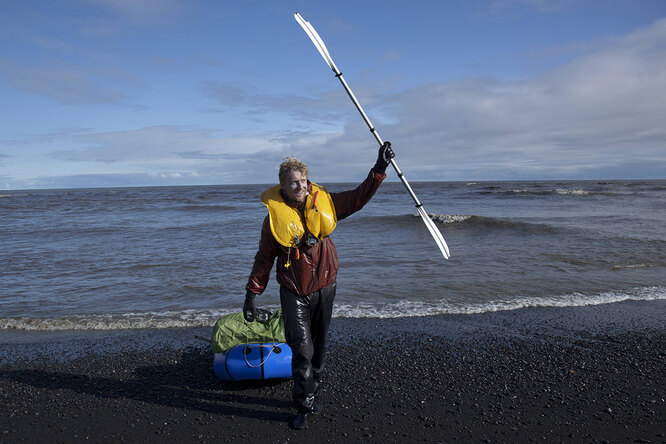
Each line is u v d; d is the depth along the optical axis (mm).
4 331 5285
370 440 2777
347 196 2857
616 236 12281
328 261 2900
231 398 3412
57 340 4934
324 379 3764
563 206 26516
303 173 2721
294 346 2893
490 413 3125
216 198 48688
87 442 2785
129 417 3125
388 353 4375
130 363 4195
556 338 4770
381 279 7707
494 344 4602
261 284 2916
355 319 5535
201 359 4277
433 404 3275
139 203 38312
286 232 2736
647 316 5520
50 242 13289
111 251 11305
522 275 7898
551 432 2842
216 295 6844
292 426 2930
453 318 5551
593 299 6336
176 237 14297
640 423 2939
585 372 3836
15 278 8109
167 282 7684
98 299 6672
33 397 3477
